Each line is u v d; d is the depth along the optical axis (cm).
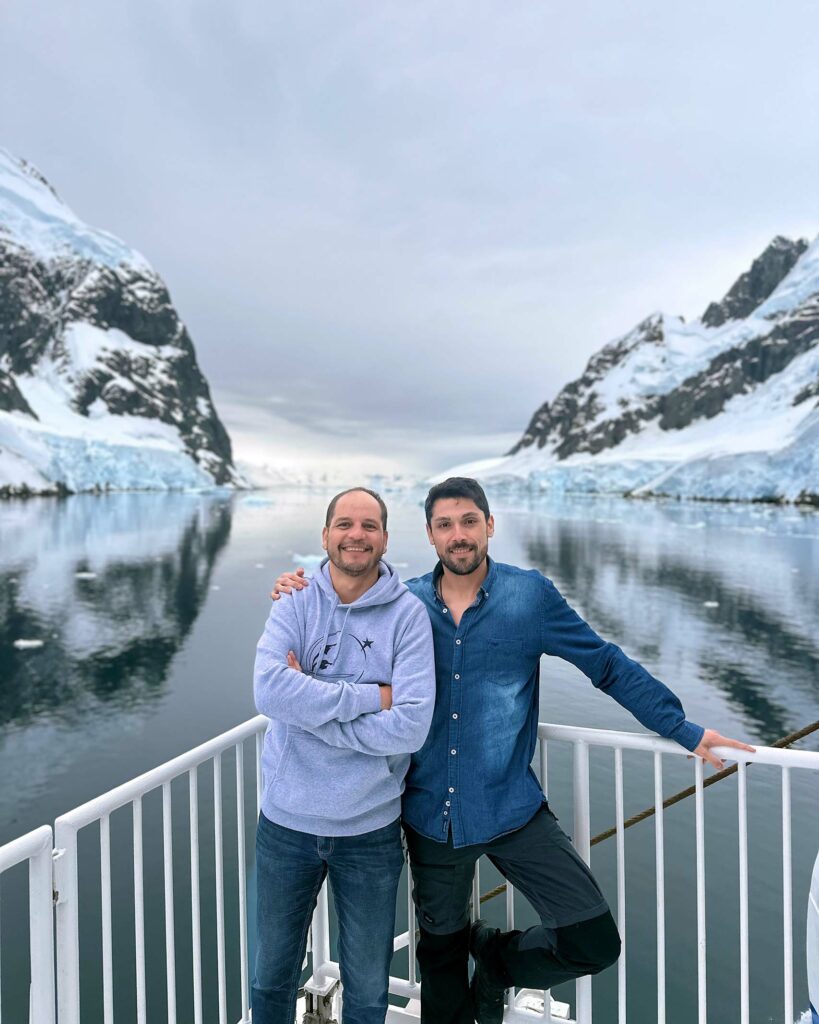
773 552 4075
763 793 848
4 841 852
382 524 195
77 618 2308
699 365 15712
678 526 5888
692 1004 502
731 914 609
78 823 165
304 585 201
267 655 189
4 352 13388
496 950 206
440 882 201
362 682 189
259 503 9850
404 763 198
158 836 754
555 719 1220
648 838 741
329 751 186
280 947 193
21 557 3762
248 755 1052
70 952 163
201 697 1462
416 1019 229
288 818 190
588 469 12912
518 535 5128
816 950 156
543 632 196
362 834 187
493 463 19925
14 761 1109
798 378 12262
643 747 199
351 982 192
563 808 816
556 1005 224
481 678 195
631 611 2383
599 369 19350
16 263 14712
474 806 192
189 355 16662
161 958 553
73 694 1482
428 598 206
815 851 716
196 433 15038
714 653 1817
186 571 3391
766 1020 486
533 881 193
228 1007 501
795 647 1880
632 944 565
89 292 14988
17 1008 495
